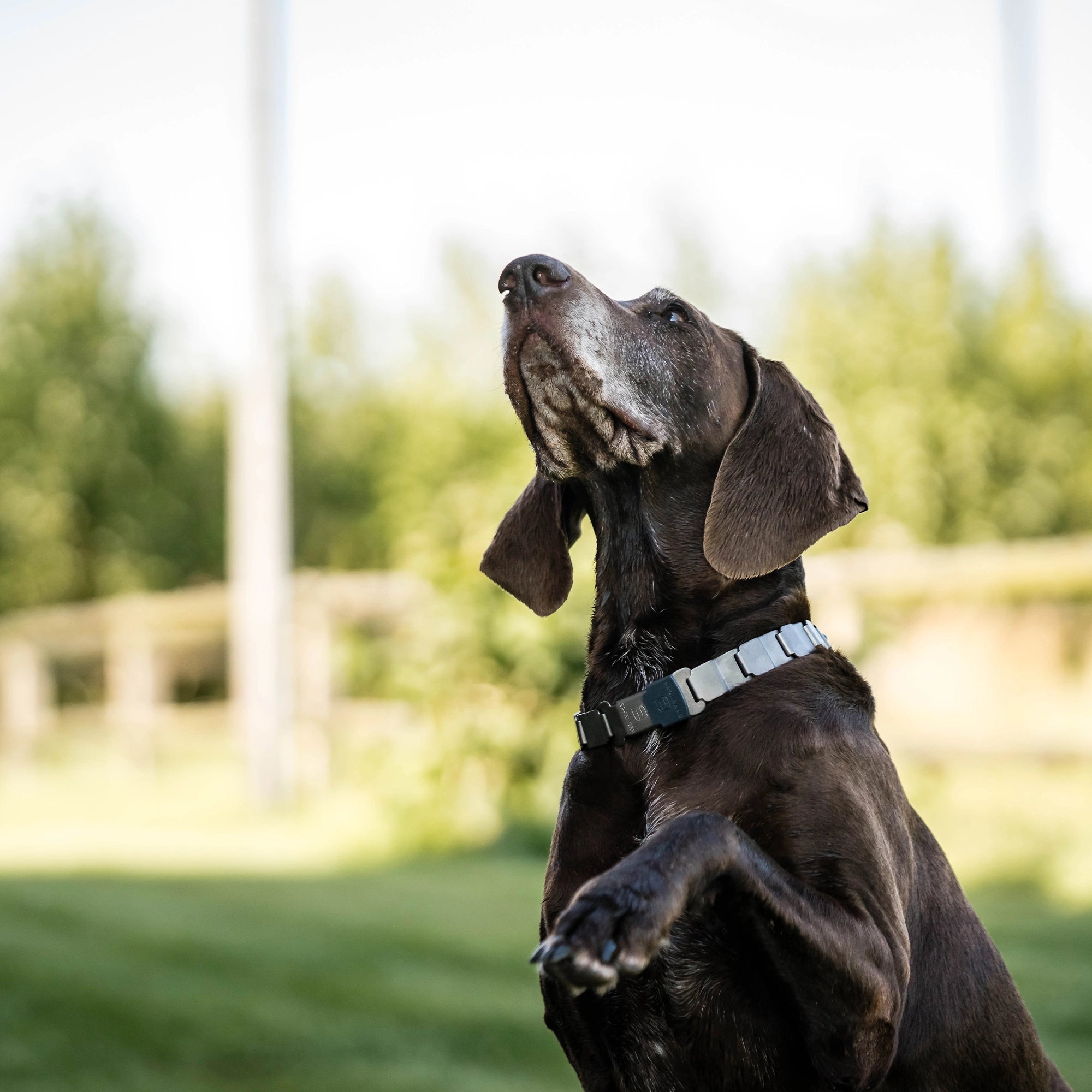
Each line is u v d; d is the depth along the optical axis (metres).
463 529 10.88
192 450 21.27
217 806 13.10
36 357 20.42
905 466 16.78
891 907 2.91
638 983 3.06
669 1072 3.08
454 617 10.23
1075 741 11.61
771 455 3.48
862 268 18.62
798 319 18.59
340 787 13.31
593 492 3.61
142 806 13.46
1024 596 13.57
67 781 16.09
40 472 20.16
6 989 6.18
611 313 3.49
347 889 8.48
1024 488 17.36
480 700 10.24
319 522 20.20
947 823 9.78
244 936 7.14
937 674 13.85
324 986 6.19
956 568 12.59
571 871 3.24
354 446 20.52
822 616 12.35
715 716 3.16
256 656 13.19
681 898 2.58
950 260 18.61
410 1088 4.86
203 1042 5.41
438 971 6.43
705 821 2.70
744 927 2.74
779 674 3.20
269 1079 5.00
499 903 7.99
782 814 2.96
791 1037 2.92
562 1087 4.89
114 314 20.78
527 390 3.47
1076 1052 4.98
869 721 3.25
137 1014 5.78
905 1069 3.13
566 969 2.48
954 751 11.91
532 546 3.86
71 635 18.38
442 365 20.53
